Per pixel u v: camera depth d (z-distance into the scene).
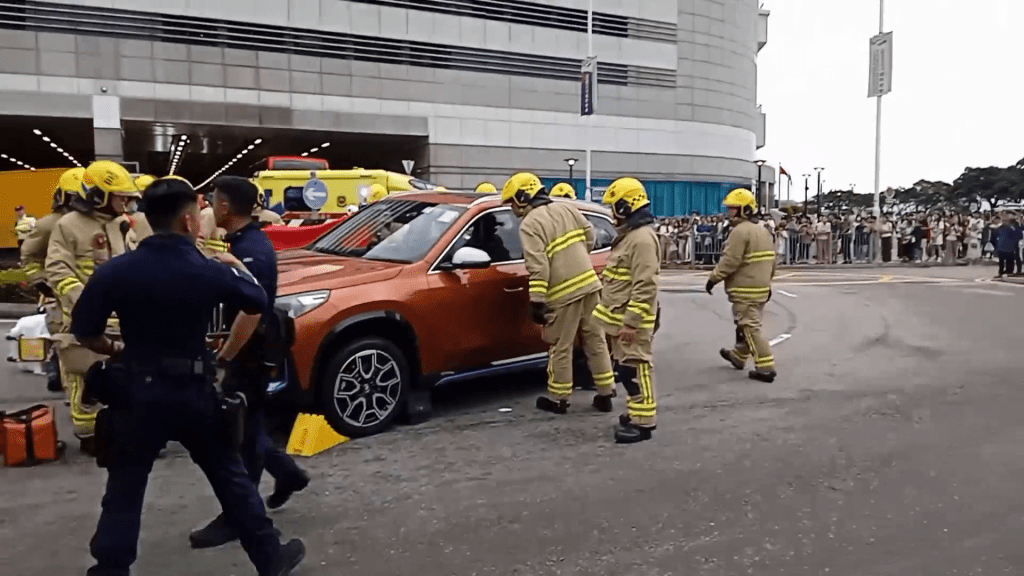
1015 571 3.59
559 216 5.96
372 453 5.28
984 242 26.41
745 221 7.53
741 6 42.56
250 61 29.50
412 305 5.76
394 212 6.86
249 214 3.96
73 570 3.57
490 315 6.23
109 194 4.89
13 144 33.72
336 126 31.12
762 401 6.78
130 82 27.50
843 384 7.43
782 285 17.78
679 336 10.52
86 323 2.91
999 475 4.88
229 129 29.97
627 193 5.58
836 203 62.31
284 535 3.96
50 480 4.75
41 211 23.55
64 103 26.45
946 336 10.27
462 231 6.25
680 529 4.07
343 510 4.29
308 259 6.30
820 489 4.64
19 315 11.84
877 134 28.61
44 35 26.27
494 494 4.54
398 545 3.86
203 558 3.71
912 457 5.23
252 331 3.38
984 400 6.76
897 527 4.10
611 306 5.74
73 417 5.20
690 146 40.03
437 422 6.05
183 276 2.90
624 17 37.84
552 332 6.17
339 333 5.46
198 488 4.65
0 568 3.58
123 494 2.92
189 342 2.95
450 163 33.81
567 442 5.56
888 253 26.50
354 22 31.44
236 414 3.08
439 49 33.34
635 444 5.51
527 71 35.47
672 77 39.28
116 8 27.19
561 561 3.70
